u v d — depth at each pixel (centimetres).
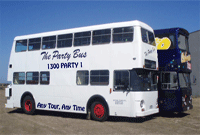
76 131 893
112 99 1054
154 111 1099
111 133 860
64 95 1210
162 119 1197
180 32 1297
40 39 1342
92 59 1130
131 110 1007
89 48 1146
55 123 1066
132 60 1027
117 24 1084
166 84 1252
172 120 1170
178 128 973
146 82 1064
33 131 897
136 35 1034
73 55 1198
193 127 999
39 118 1218
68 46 1224
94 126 988
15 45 1446
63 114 1377
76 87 1170
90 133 859
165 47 1284
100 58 1108
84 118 1208
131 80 1020
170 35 1277
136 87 1012
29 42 1388
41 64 1317
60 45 1257
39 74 1320
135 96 1005
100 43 1116
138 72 1024
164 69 1266
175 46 1252
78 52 1182
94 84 1111
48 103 1268
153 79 1135
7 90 1419
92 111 1119
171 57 1256
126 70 1036
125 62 1042
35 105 1324
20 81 1396
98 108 1102
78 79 1169
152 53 1133
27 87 1359
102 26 1122
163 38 1297
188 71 1340
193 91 2489
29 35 1400
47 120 1152
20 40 1430
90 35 1152
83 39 1175
